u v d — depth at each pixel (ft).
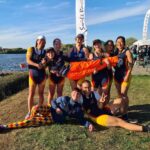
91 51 12.83
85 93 11.52
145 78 24.73
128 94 17.62
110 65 12.35
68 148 9.68
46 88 20.83
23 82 23.89
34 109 11.70
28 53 12.30
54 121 11.82
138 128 10.87
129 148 9.59
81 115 11.54
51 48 12.28
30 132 11.11
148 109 13.96
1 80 21.93
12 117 13.47
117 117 11.80
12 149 9.84
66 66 12.57
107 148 9.63
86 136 10.57
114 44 12.60
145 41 44.96
